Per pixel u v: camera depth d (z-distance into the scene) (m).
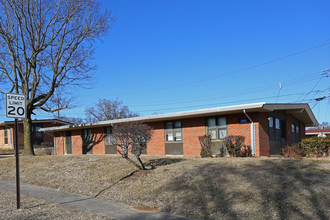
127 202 8.40
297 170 8.98
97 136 23.67
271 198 7.10
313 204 6.51
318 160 10.41
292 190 7.38
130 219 6.73
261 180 8.36
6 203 8.45
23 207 7.93
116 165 12.85
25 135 20.12
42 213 7.26
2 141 38.03
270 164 10.09
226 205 7.09
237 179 8.71
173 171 10.63
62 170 13.39
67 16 18.73
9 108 7.54
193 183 8.95
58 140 28.22
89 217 6.91
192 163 11.69
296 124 24.12
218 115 16.58
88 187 10.32
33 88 19.42
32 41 18.41
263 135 15.55
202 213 6.89
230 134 15.95
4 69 18.97
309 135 38.38
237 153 14.12
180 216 6.86
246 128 15.38
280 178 8.34
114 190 9.60
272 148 16.84
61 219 6.75
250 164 10.39
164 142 19.03
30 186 11.59
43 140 37.19
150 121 19.64
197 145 17.31
